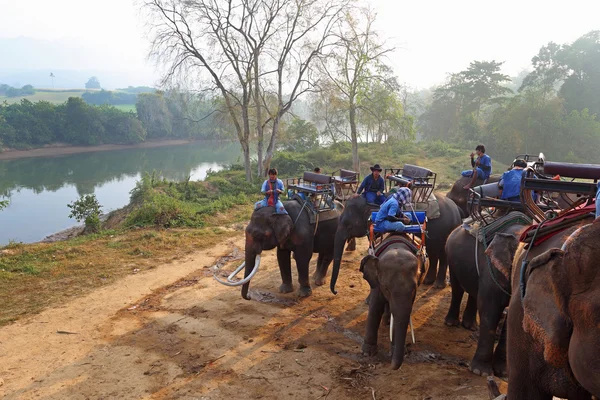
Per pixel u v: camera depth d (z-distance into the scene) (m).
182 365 6.80
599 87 60.00
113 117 91.94
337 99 33.69
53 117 83.88
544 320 2.57
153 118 97.88
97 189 46.75
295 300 9.35
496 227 5.95
